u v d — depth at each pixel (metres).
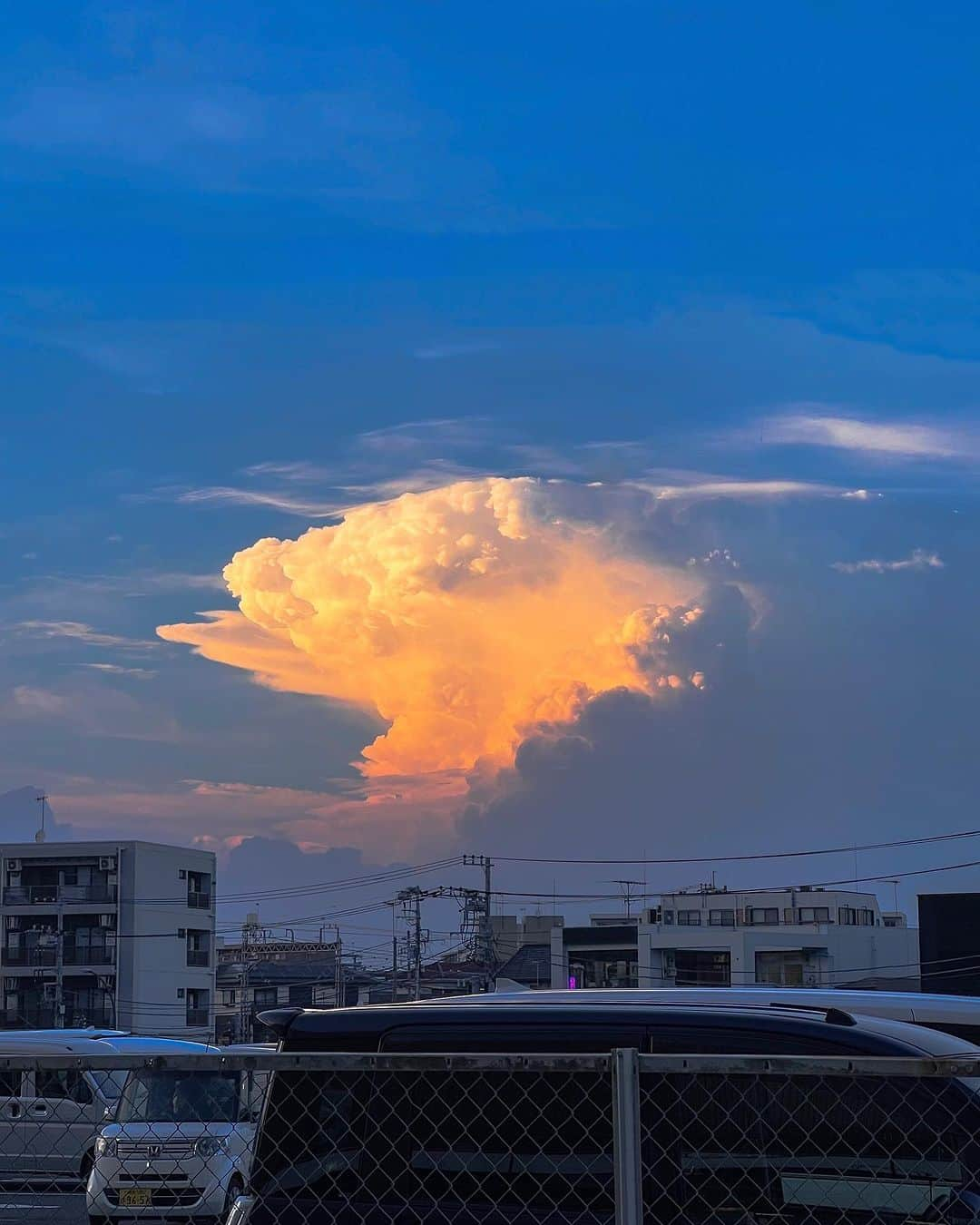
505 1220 4.99
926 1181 4.72
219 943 100.19
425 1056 4.68
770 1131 4.88
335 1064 4.71
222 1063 4.76
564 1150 5.05
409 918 64.69
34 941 75.38
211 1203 7.75
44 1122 6.70
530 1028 5.25
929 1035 5.36
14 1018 74.62
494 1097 5.19
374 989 82.94
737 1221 4.80
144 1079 12.05
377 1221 5.12
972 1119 4.76
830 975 76.31
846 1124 4.84
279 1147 5.35
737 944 76.62
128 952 75.44
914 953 79.62
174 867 79.19
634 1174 4.54
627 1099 4.55
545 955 81.44
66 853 76.50
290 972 87.19
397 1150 5.20
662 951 77.69
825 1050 5.01
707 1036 5.09
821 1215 4.77
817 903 93.56
